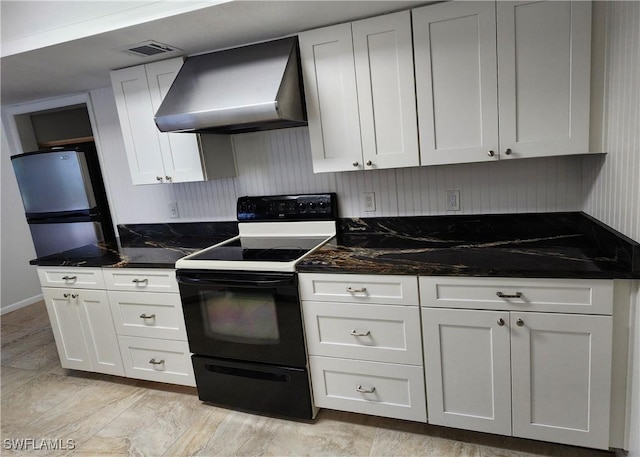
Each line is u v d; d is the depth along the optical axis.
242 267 2.01
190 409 2.30
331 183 2.48
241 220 2.65
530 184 2.08
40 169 3.33
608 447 1.59
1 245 4.21
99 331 2.54
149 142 2.51
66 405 2.45
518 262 1.64
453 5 1.75
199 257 2.21
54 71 2.39
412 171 2.29
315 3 1.71
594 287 1.48
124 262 2.36
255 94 1.94
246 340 2.09
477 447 1.82
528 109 1.73
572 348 1.56
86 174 3.23
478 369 1.71
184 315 2.22
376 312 1.82
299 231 2.51
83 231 3.34
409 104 1.91
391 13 1.86
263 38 2.15
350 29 1.93
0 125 4.19
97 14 1.86
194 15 1.76
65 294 2.57
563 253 1.72
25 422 2.30
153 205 3.05
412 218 2.32
